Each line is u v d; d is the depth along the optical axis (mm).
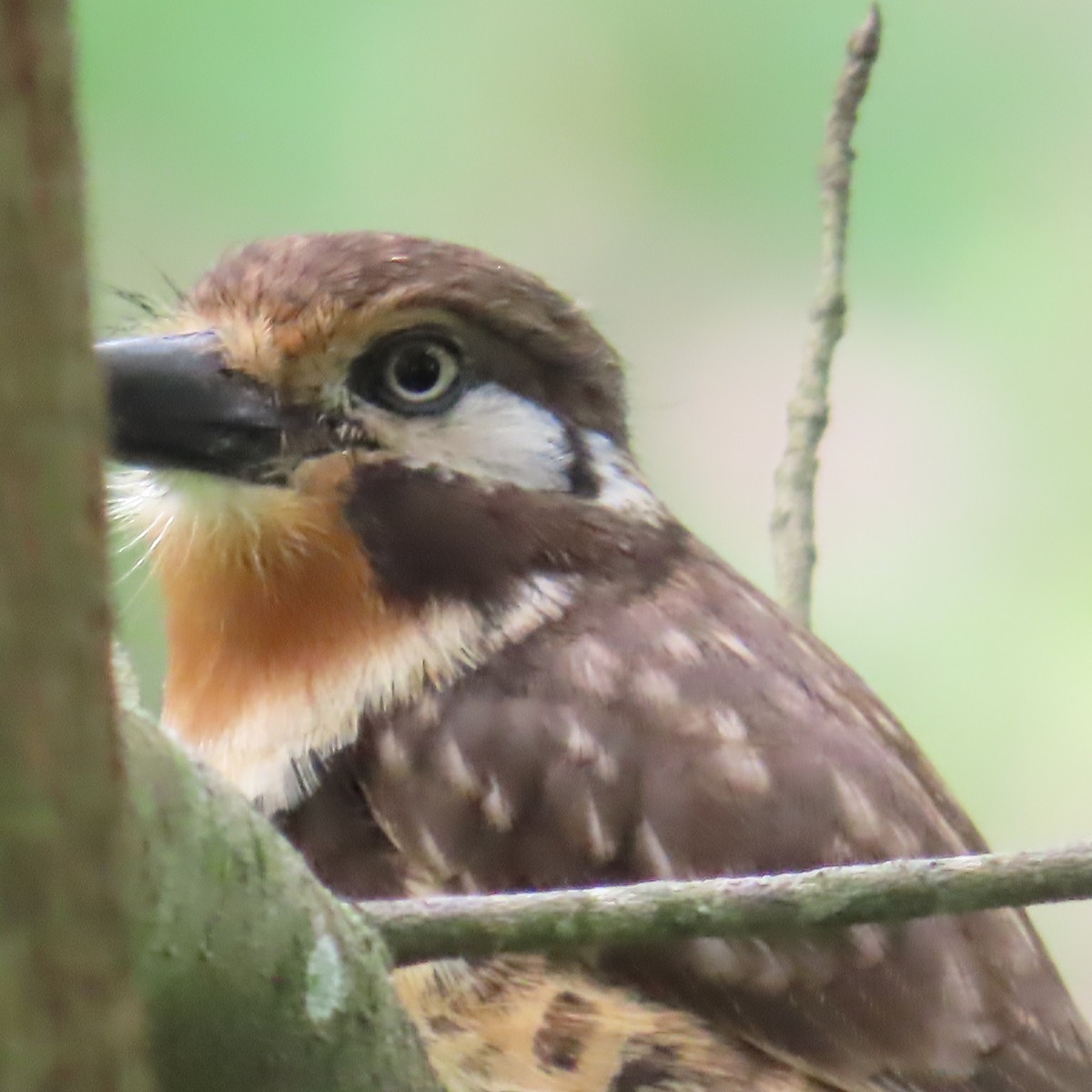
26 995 2025
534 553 2605
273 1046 2523
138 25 2697
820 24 2734
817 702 2605
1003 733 2717
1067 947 2715
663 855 2592
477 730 2594
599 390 2615
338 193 2709
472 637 2602
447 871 2592
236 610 2602
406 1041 2529
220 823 2520
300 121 2707
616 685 2598
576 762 2594
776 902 2535
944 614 2727
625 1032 2582
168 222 2701
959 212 2729
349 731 2598
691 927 2535
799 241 2742
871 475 2736
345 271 2605
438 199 2721
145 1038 2158
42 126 1959
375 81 2713
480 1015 2580
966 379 2736
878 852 2594
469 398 2605
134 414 2602
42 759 2020
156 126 2701
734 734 2598
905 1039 2592
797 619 2641
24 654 2002
